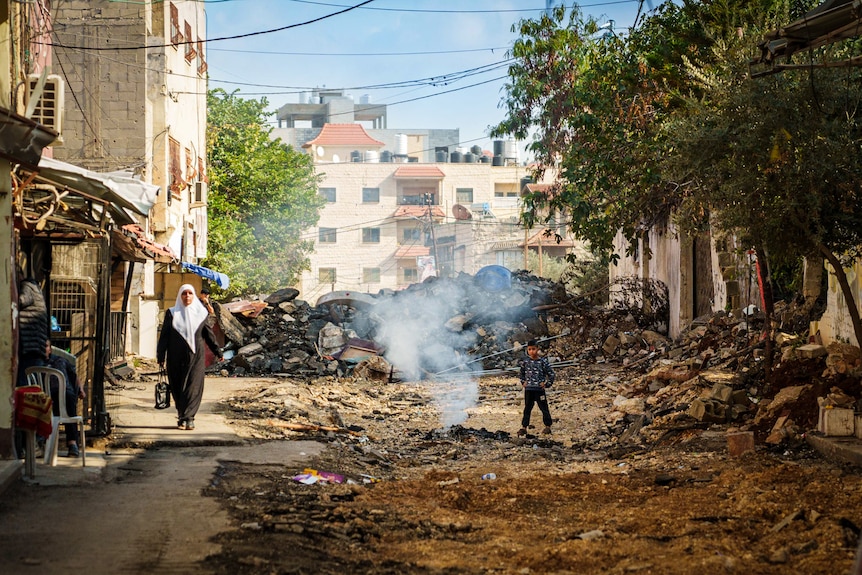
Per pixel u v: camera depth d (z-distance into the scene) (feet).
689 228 47.01
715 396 44.01
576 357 86.89
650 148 56.95
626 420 49.60
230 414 47.52
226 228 141.79
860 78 36.37
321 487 30.96
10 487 27.22
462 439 47.60
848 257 42.83
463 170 275.39
